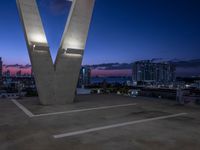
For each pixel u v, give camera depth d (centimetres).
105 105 794
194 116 594
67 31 819
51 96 808
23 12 742
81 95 1199
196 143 354
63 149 322
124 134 406
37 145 339
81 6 835
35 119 540
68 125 476
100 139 373
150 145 343
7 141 359
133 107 756
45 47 774
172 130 439
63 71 820
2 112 639
